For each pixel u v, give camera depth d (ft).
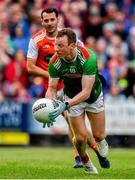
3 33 161.89
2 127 141.90
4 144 142.00
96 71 68.03
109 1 176.76
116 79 147.54
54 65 67.31
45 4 170.09
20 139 141.79
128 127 139.85
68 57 65.77
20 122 141.69
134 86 144.87
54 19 84.99
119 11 174.40
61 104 65.46
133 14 173.88
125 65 152.56
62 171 75.10
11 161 91.61
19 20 163.73
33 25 162.61
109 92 146.41
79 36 165.27
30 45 86.94
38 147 138.41
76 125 69.51
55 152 119.34
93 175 69.82
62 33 64.44
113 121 140.36
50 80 68.59
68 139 140.67
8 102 141.90
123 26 166.40
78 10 170.40
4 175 70.03
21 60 150.61
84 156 70.64
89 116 71.87
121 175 70.18
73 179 64.64
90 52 66.85
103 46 157.28
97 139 73.36
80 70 66.95
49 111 64.54
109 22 169.78
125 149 132.67
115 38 160.25
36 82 145.28
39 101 65.26
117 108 140.26
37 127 141.28
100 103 71.20
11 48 156.66
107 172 73.26
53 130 140.56
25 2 170.40
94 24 169.17
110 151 123.13
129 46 160.66
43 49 86.84
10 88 149.38
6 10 169.37
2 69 151.64
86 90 66.44
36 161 93.25
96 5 172.96
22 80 149.89
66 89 70.59
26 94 147.95
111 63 151.43
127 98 145.38
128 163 90.89
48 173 72.33
